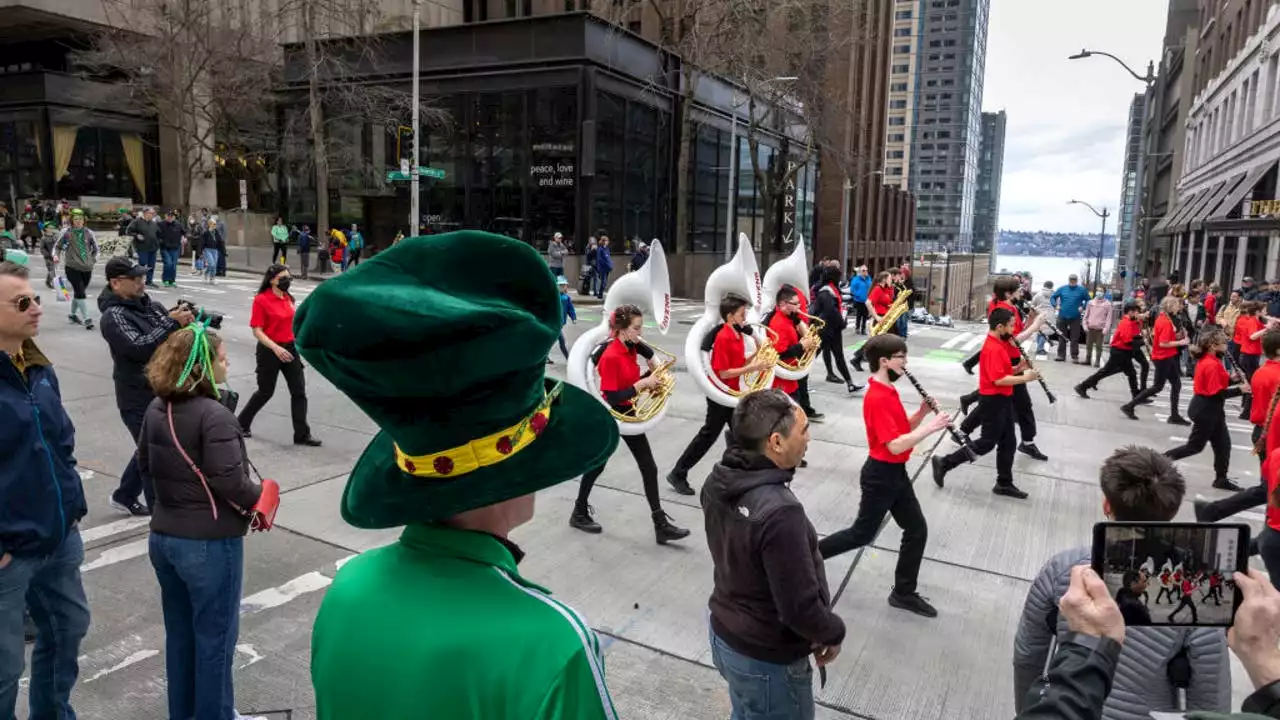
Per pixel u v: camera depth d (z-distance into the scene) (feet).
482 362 3.71
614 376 19.13
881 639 15.21
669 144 100.48
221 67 103.14
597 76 85.97
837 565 18.60
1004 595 17.26
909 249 255.70
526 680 3.65
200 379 10.59
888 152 514.27
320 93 96.43
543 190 88.38
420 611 3.93
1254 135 106.52
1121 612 5.38
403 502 4.04
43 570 10.39
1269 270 89.66
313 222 112.27
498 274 4.04
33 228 98.68
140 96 120.78
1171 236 176.14
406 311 3.57
